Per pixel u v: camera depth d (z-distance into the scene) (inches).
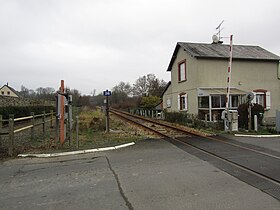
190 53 863.7
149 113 1299.2
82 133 588.1
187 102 912.9
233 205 165.6
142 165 277.4
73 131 622.5
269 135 487.2
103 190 200.2
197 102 837.2
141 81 3056.1
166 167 266.7
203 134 520.4
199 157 311.4
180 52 971.3
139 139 478.9
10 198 188.4
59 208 168.2
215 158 303.7
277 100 928.3
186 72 917.8
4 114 638.5
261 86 909.2
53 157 331.9
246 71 893.2
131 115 1480.1
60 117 417.4
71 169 267.1
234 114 561.3
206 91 794.8
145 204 171.0
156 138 490.0
